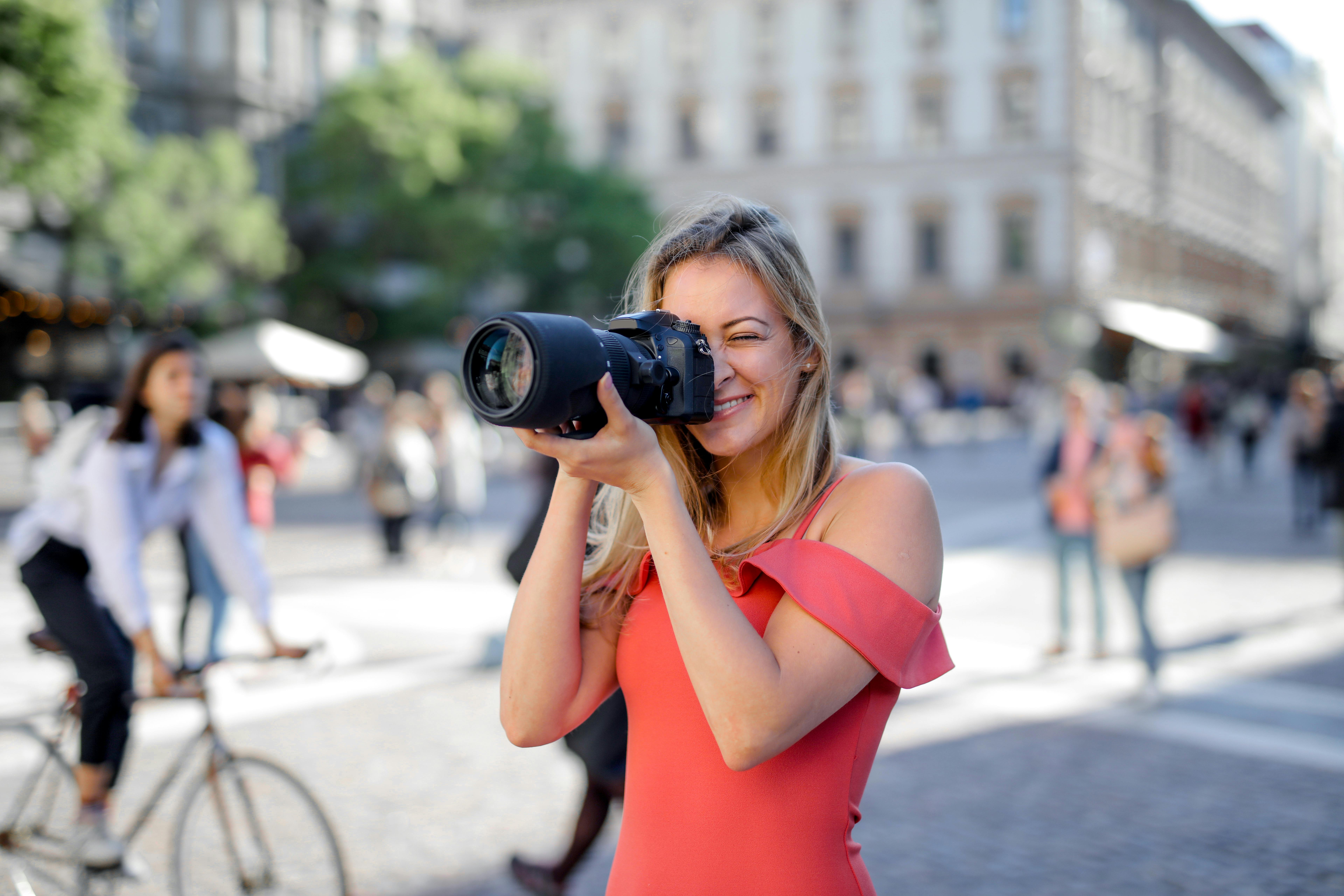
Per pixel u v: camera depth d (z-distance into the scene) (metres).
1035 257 41.41
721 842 1.28
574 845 3.50
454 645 7.10
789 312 1.35
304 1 35.16
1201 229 55.19
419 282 30.31
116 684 3.01
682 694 1.32
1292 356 64.25
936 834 4.09
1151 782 4.66
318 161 30.75
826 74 42.97
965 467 22.59
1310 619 8.09
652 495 1.18
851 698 1.26
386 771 4.75
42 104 14.30
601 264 34.22
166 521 3.26
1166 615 8.27
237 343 20.47
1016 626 7.82
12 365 27.00
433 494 11.23
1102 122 43.47
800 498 1.37
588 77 45.12
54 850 3.03
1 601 8.28
